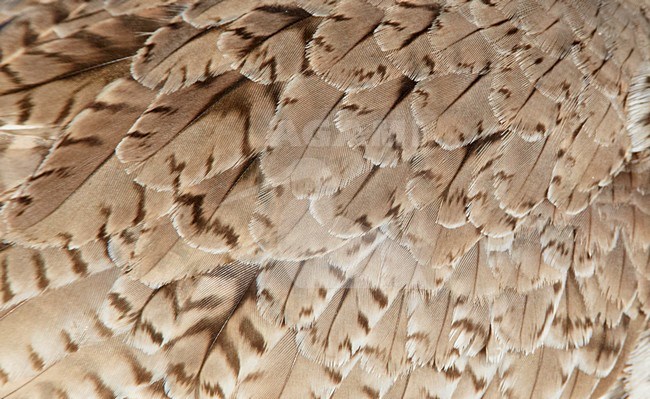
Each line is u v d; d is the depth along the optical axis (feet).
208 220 5.10
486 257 5.14
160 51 5.11
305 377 5.12
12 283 5.09
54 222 5.09
